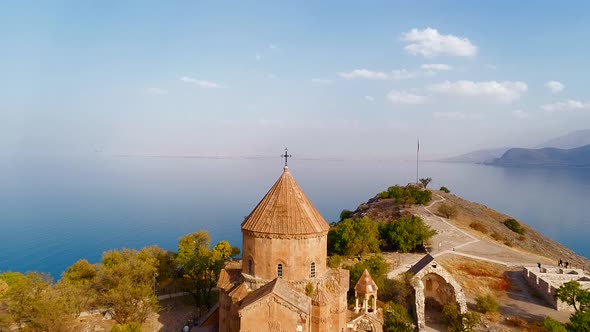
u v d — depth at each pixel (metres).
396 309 50.06
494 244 85.19
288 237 36.19
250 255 37.78
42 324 44.44
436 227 93.94
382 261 62.25
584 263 107.50
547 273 63.25
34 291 48.72
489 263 71.50
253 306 32.09
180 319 57.16
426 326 52.31
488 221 115.81
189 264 63.31
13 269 103.44
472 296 60.09
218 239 145.25
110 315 57.22
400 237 77.88
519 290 62.22
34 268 104.44
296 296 34.09
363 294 44.94
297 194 39.31
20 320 47.16
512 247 92.81
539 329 49.16
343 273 42.94
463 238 87.56
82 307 54.03
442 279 55.97
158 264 68.62
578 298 51.34
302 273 36.78
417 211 107.62
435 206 117.00
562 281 61.88
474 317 49.09
